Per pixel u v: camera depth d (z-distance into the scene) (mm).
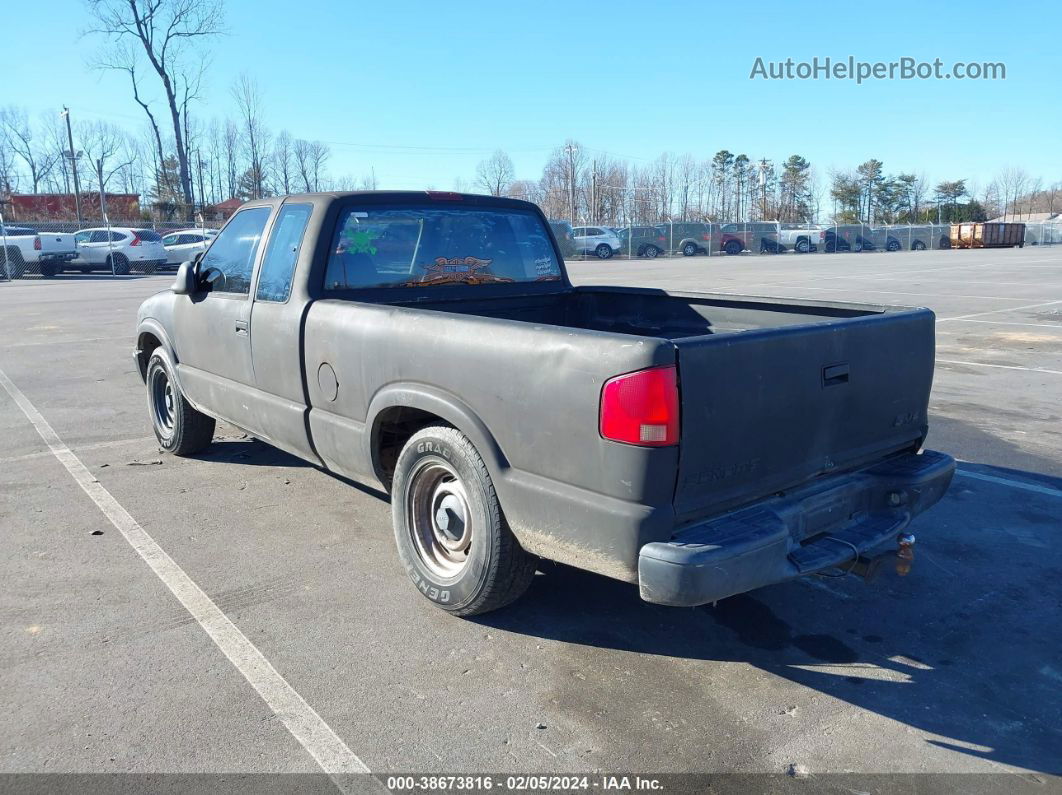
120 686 3236
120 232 30438
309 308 4359
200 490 5559
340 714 3080
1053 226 70688
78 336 12961
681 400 2879
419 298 4793
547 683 3312
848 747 2939
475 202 5062
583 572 4379
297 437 4586
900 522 3615
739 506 3238
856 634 3758
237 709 3100
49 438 6891
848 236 52281
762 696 3250
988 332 13375
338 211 4492
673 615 3906
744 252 47531
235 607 3906
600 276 26422
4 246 27469
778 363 3182
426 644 3596
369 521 5008
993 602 4082
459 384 3500
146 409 7973
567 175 72062
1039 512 5289
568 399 3064
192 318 5527
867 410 3635
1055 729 3074
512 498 3330
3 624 3713
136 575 4234
